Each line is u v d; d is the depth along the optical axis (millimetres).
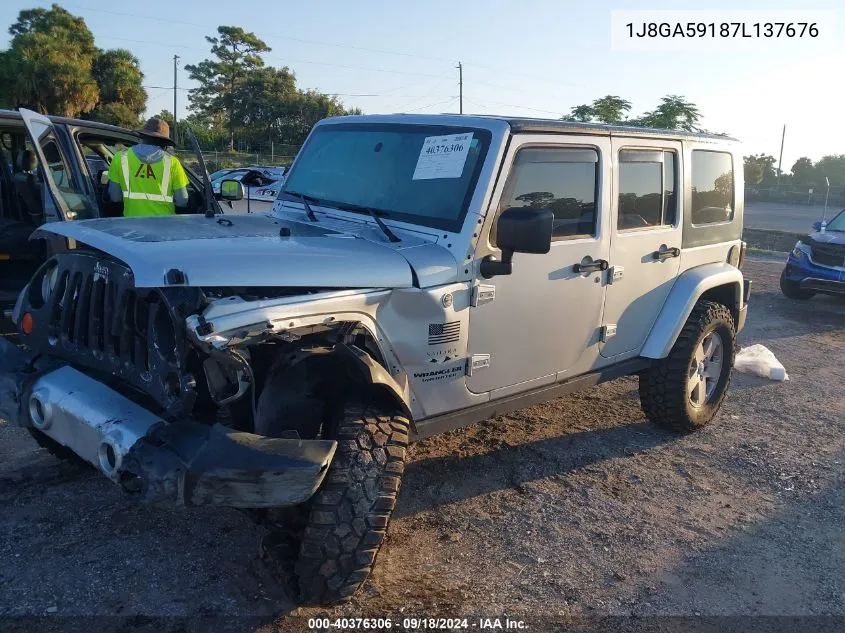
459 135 3896
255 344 2951
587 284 4379
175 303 2818
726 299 5824
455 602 3357
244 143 69438
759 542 4039
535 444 5246
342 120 4664
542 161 3988
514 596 3432
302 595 3121
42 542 3613
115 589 3289
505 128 3777
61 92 42562
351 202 4188
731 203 5750
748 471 4977
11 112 6078
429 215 3807
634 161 4652
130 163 5758
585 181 4293
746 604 3465
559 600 3422
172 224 3736
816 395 6852
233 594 3305
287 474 2711
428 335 3551
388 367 3436
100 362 3289
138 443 2729
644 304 4918
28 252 5684
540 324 4133
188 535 3756
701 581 3637
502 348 3961
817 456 5297
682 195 5094
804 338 9562
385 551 3742
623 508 4352
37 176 6062
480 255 3699
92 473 4363
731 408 6328
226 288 2922
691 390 5430
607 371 4777
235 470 2660
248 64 75562
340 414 3262
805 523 4277
